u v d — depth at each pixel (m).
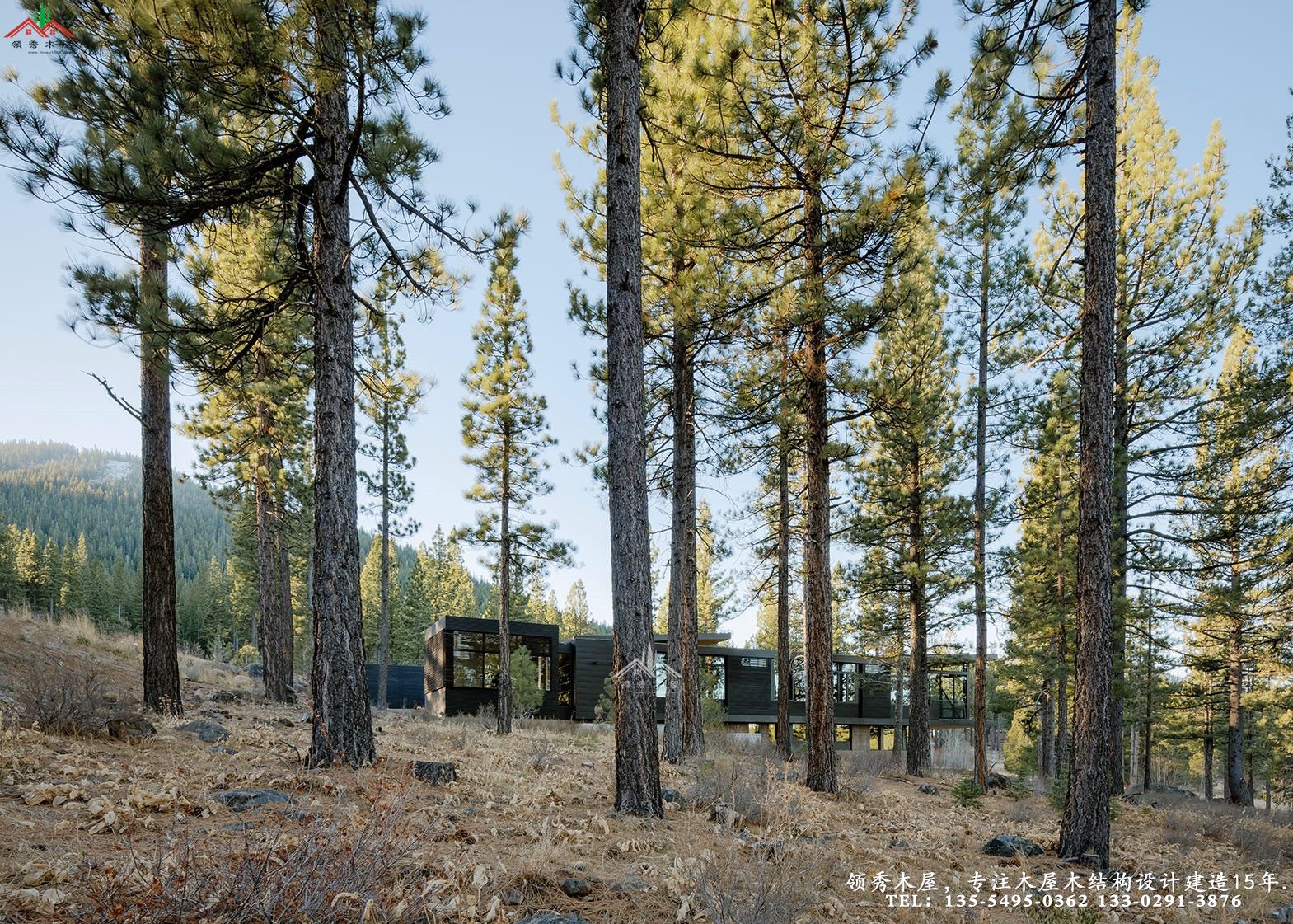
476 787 7.34
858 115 11.09
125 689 13.45
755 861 4.73
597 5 8.89
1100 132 8.34
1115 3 8.37
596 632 76.81
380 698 26.59
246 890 3.25
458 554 74.00
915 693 19.89
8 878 3.46
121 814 4.67
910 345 17.58
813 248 11.27
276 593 19.17
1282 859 10.60
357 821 4.41
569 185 14.45
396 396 11.80
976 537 16.05
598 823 6.20
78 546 89.06
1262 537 17.17
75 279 7.96
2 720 7.02
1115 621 17.28
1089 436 8.19
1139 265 17.97
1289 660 20.28
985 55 8.73
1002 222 14.51
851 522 20.70
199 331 8.78
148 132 7.22
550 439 20.67
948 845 8.66
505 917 3.94
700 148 11.07
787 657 17.36
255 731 10.21
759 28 10.67
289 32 6.99
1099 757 7.99
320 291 8.51
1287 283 16.42
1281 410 16.42
